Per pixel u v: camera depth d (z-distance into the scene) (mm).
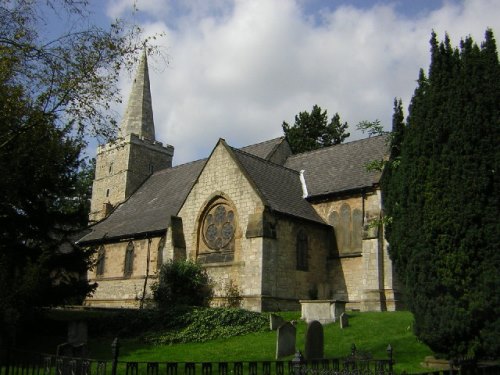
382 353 18297
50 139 21500
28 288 19578
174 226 33531
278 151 41406
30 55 19469
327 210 33625
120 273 40906
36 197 24328
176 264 31406
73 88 19766
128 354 21297
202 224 32875
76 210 27438
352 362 12219
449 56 16703
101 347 23109
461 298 14797
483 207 15016
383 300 28578
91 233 45750
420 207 15906
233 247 30609
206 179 33156
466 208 15039
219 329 23781
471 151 15414
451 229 15117
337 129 65688
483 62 16078
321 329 16266
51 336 24922
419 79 17328
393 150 21250
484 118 15609
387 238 18359
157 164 56250
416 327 15875
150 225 40219
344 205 32906
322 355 16031
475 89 15836
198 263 31953
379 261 29078
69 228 27781
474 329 14547
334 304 24156
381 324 22469
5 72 18750
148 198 47188
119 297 40094
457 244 15062
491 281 14328
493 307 14281
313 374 9414
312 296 31047
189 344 22906
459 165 15406
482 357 14602
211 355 20031
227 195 31547
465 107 15758
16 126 20016
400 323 22297
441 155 15820
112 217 47531
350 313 25906
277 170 35406
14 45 19047
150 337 23859
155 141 56438
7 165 20547
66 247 42625
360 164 34438
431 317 15086
